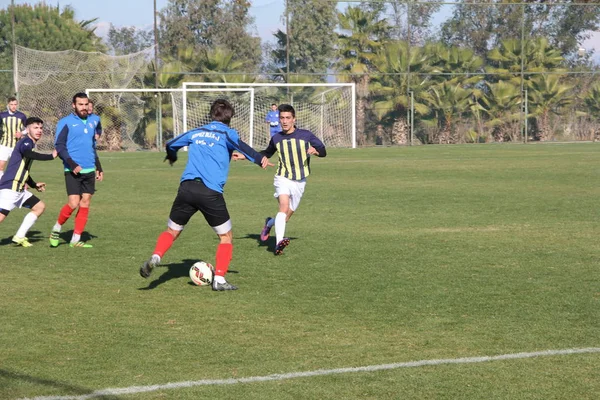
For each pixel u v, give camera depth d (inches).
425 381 353.1
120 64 2554.1
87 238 776.3
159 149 2588.6
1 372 366.9
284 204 694.5
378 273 594.2
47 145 2470.5
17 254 688.4
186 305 499.5
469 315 468.4
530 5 2888.8
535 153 2204.7
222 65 2701.8
